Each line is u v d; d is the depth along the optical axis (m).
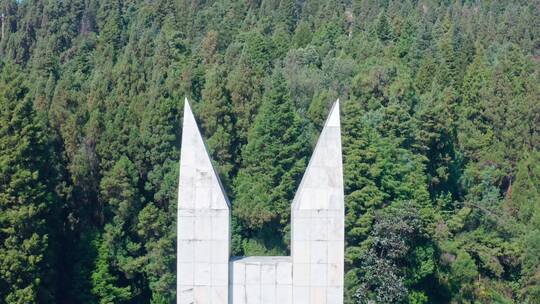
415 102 89.81
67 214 72.94
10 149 66.44
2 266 64.12
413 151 85.06
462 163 93.62
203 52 121.00
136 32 137.25
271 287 32.59
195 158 32.44
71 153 74.94
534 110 97.12
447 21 147.75
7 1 149.75
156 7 151.75
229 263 32.56
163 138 76.69
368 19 150.38
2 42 139.12
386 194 74.81
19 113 67.31
